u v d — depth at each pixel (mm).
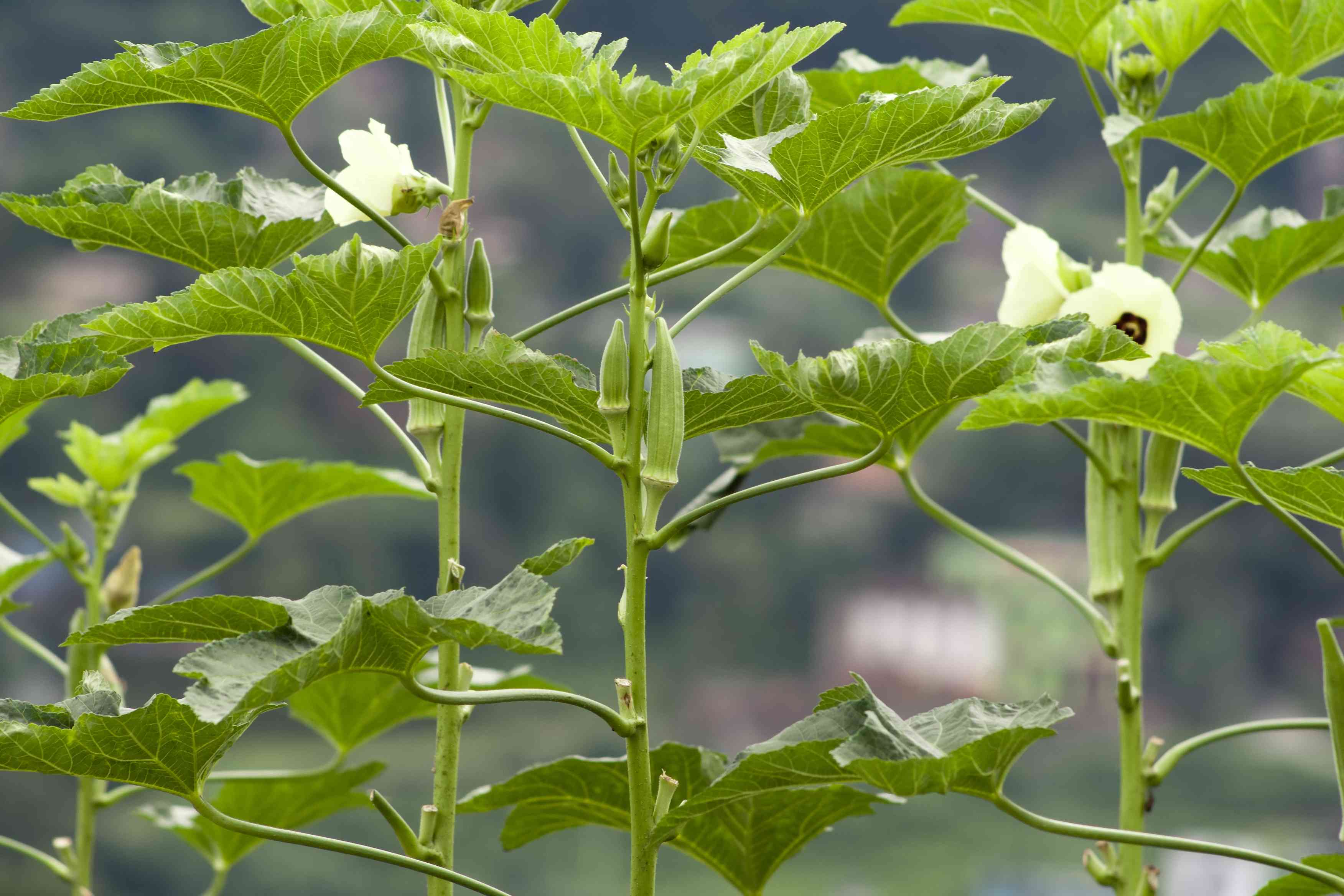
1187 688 27719
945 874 18906
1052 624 25953
